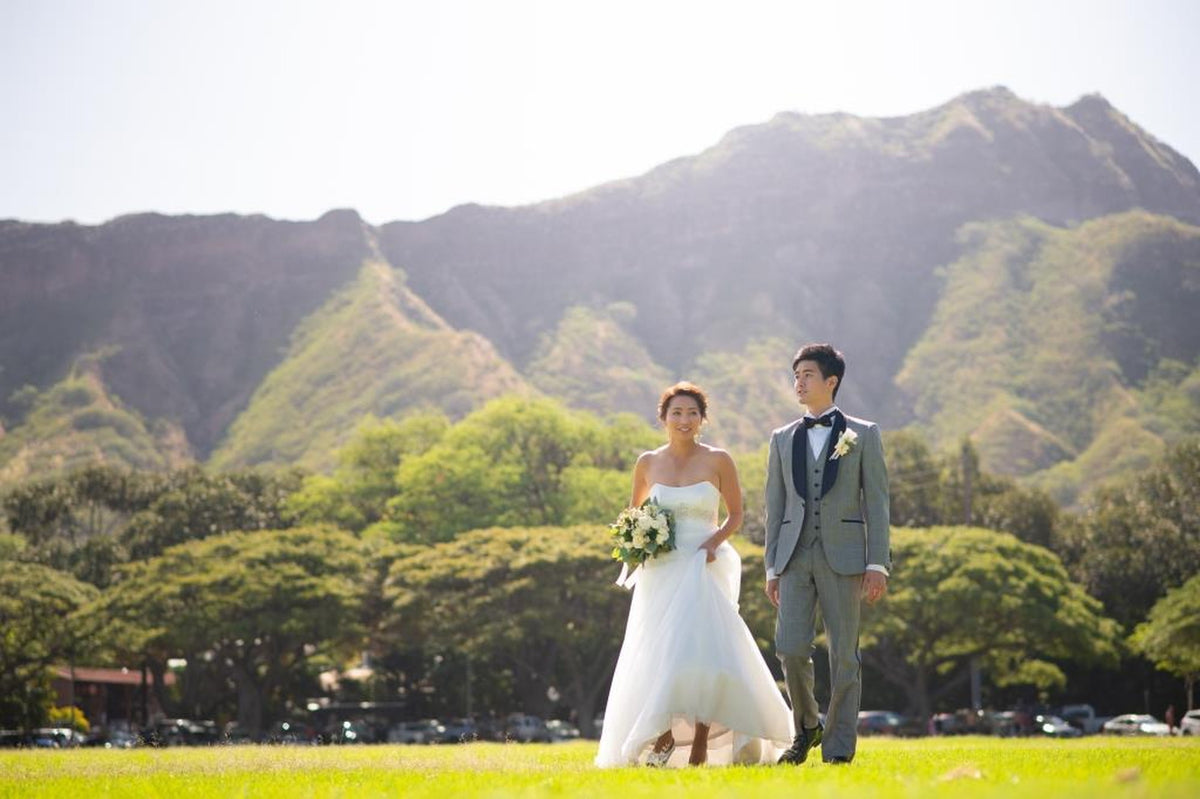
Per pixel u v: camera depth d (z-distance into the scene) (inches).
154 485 3909.9
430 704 3127.5
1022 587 2267.5
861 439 407.8
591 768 363.3
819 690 2449.6
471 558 2412.6
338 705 3265.3
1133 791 203.0
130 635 2316.7
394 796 254.4
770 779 272.4
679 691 389.1
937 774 292.5
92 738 2409.0
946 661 2694.4
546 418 3599.9
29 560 3518.7
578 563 2317.9
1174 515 3267.7
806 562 407.8
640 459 447.2
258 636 2341.3
